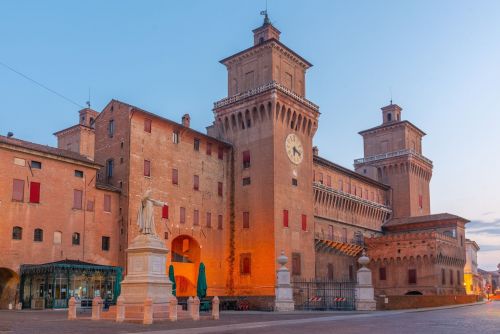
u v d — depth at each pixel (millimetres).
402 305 61719
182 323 30656
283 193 70250
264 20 77312
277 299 53906
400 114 114375
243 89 75562
